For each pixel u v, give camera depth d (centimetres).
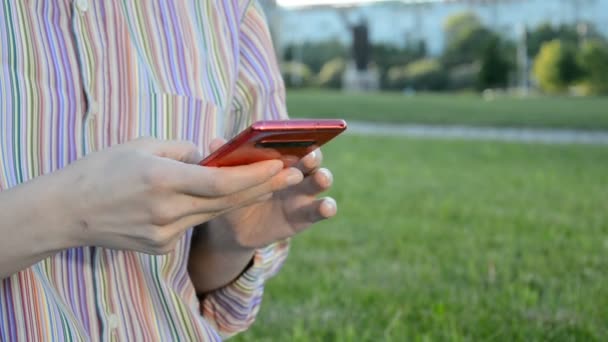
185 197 75
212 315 119
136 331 99
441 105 2167
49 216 75
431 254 467
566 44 3155
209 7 110
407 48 3722
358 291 378
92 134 93
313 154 95
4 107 87
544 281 396
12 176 87
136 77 97
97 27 95
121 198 74
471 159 1013
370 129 1625
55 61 91
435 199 675
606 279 402
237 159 79
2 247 76
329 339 313
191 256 115
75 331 91
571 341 304
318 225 557
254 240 105
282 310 346
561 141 1334
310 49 3788
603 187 754
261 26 121
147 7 102
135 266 99
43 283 90
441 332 311
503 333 309
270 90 118
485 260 446
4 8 89
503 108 2056
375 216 595
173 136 100
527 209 625
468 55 3494
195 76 104
